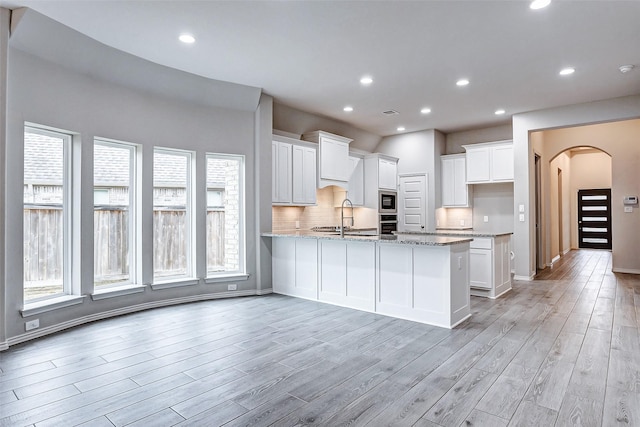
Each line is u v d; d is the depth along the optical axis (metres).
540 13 3.17
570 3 3.01
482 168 7.20
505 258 5.55
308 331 3.68
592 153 12.11
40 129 3.69
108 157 4.37
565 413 2.16
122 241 4.50
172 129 4.75
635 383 2.53
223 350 3.18
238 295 5.26
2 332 3.17
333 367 2.82
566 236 11.40
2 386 2.51
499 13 3.16
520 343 3.32
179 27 3.40
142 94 4.49
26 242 3.66
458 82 4.85
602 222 11.96
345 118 6.67
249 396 2.38
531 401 2.30
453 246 3.86
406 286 4.09
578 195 12.37
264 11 3.12
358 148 7.89
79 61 3.80
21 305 3.38
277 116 5.94
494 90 5.18
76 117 3.88
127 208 4.54
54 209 3.86
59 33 3.44
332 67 4.35
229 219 5.35
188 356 3.04
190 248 5.04
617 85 4.97
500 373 2.70
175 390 2.46
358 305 4.50
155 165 4.79
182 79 4.61
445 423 2.07
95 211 4.29
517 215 6.47
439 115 6.50
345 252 4.63
